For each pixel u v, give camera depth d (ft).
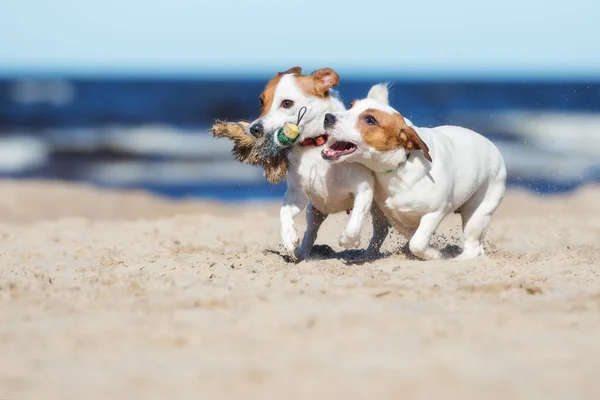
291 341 19.84
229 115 190.60
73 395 16.28
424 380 16.90
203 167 109.60
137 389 16.58
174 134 141.49
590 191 66.74
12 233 44.55
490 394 16.10
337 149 30.37
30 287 26.86
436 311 22.93
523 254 35.86
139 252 35.68
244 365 18.04
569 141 125.59
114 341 20.10
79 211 65.36
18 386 16.85
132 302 24.30
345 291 25.57
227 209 67.21
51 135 140.46
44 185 75.25
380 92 31.91
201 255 34.27
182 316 22.41
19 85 307.58
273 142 30.09
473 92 254.47
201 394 16.29
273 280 27.66
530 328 21.02
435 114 164.35
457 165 32.63
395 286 26.32
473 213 34.55
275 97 30.63
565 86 309.63
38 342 20.10
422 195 31.14
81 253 35.81
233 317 22.21
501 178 34.71
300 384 16.78
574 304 23.77
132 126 156.76
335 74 30.71
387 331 20.63
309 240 33.91
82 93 257.96
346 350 19.07
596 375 17.17
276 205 69.56
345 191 31.19
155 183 98.84
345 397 16.07
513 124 144.15
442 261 31.99
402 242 37.99
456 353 18.76
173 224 48.98
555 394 16.07
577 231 45.44
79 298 25.09
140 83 356.79
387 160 30.32
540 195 76.07
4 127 153.79
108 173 106.11
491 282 27.35
